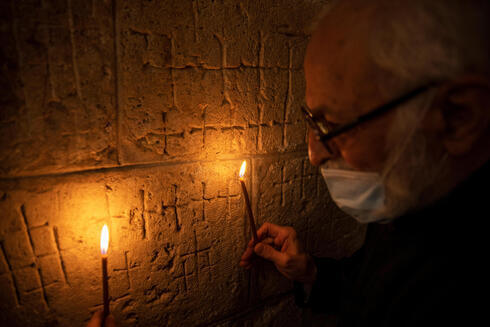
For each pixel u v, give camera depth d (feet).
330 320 5.77
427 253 2.06
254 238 3.87
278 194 4.44
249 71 3.61
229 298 4.37
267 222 4.30
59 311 3.10
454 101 1.75
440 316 1.78
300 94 4.14
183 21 3.04
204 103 3.40
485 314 1.65
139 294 3.57
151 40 2.92
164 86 3.10
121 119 2.97
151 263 3.56
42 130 2.63
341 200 2.67
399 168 2.10
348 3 2.00
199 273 3.97
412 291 1.98
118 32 2.75
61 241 2.96
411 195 2.15
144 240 3.44
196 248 3.85
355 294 2.71
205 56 3.26
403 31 1.77
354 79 1.93
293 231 4.08
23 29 2.39
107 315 2.72
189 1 3.02
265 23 3.57
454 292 1.77
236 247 4.20
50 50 2.52
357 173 2.39
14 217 2.70
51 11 2.45
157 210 3.43
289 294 5.13
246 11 3.40
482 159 1.91
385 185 2.25
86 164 2.90
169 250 3.64
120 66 2.83
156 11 2.88
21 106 2.51
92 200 3.02
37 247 2.86
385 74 1.86
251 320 4.75
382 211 2.39
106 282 2.69
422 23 1.74
